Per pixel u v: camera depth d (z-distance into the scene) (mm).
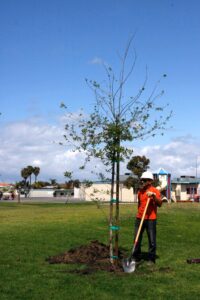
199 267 11219
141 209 11773
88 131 11305
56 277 9812
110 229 11336
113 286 9188
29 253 12500
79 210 30109
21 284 9219
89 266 10898
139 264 11484
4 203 54156
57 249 13180
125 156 11273
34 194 102312
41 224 19547
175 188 71062
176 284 9492
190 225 19734
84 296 8500
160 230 18000
